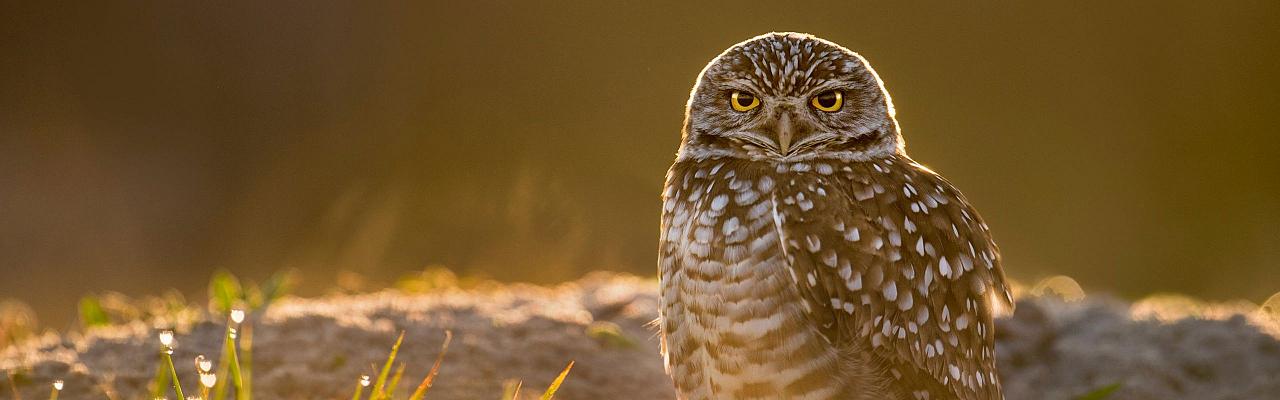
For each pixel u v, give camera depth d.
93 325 8.62
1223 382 8.66
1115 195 20.31
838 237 5.60
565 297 9.34
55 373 7.01
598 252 14.36
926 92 21.22
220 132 20.50
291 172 19.09
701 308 5.61
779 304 5.53
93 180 18.70
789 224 5.56
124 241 16.33
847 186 5.73
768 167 5.77
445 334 7.91
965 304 5.83
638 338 8.53
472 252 14.31
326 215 16.56
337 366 7.28
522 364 7.70
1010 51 21.22
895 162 5.96
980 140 21.03
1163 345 9.08
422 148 18.89
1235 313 9.72
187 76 20.86
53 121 20.12
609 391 7.61
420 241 14.64
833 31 21.19
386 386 7.12
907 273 5.67
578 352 8.00
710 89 5.98
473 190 16.28
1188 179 20.12
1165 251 19.08
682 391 5.82
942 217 5.84
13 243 15.81
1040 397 8.45
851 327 5.59
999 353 8.82
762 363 5.55
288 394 6.98
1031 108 21.11
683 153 6.07
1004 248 19.58
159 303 9.23
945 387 5.77
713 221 5.62
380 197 16.55
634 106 20.56
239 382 5.79
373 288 11.93
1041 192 20.67
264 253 15.98
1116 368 8.71
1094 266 18.95
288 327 7.70
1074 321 9.53
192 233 17.03
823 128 5.83
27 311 11.77
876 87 5.98
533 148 18.88
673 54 20.92
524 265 13.88
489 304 8.82
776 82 5.82
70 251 15.75
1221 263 18.58
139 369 7.10
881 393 5.62
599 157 18.80
